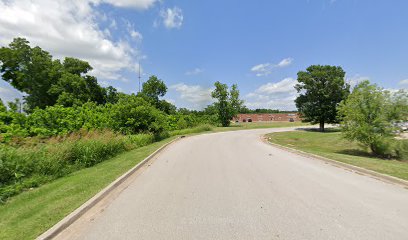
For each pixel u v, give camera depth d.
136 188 7.40
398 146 18.66
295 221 4.77
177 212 5.36
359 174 8.92
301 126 59.56
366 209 5.37
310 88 42.69
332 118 42.94
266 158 12.88
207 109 66.44
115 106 23.39
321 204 5.71
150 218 5.07
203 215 5.15
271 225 4.61
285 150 16.66
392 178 7.88
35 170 9.13
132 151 15.56
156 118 24.39
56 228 4.55
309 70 44.50
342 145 23.41
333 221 4.75
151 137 22.00
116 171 9.37
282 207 5.54
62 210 5.42
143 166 10.92
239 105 62.78
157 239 4.18
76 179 8.38
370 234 4.21
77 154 11.56
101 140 13.88
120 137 16.83
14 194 7.34
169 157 13.43
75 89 45.47
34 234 4.36
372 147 18.84
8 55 43.88
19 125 14.80
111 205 5.95
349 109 18.56
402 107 17.50
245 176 8.65
